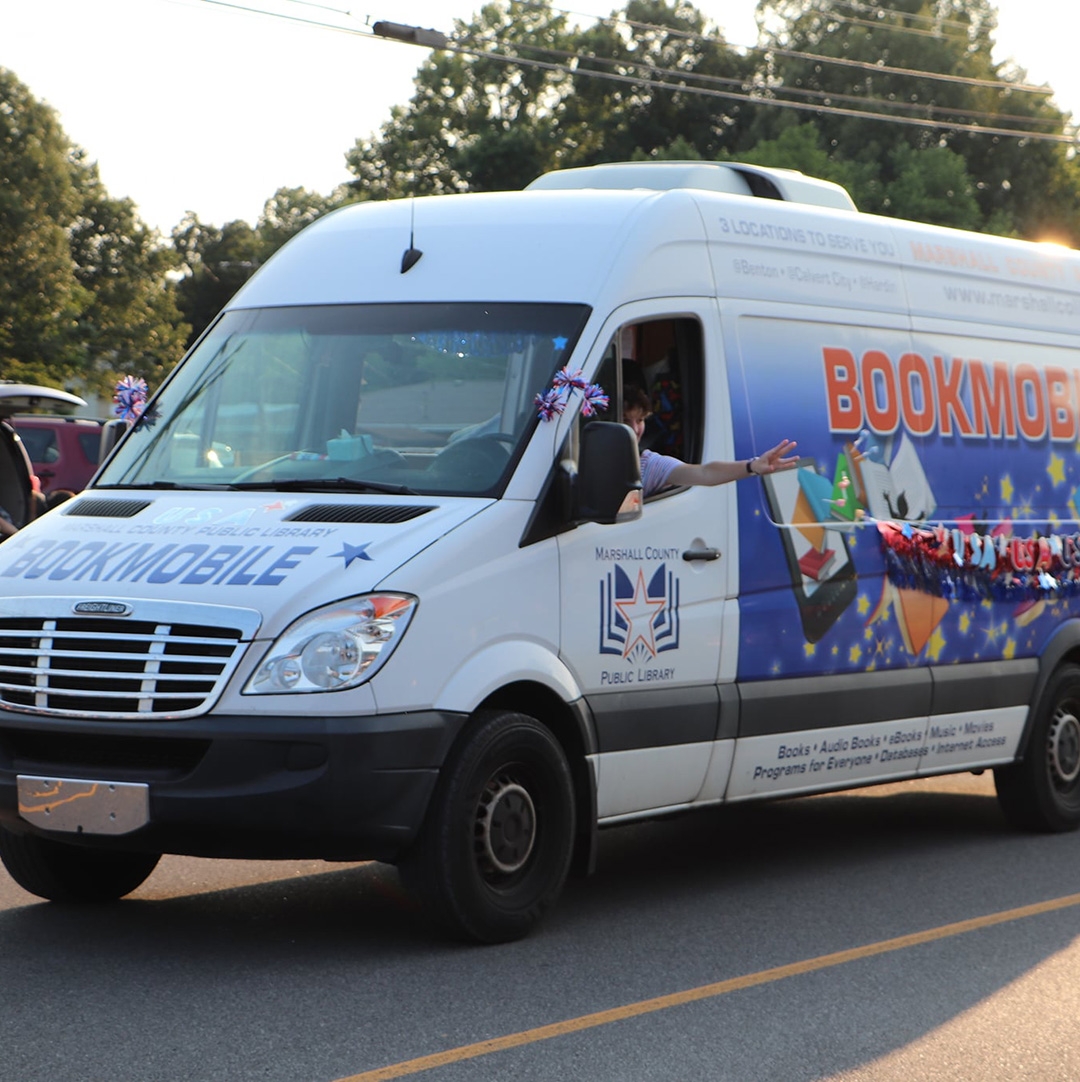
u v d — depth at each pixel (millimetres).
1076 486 9547
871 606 8102
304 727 5793
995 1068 5113
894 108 54344
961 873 8172
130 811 5898
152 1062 4922
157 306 59469
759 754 7527
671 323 7355
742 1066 5051
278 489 6711
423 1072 4902
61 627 6078
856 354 8195
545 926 6801
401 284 7223
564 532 6613
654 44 59688
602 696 6781
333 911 6973
